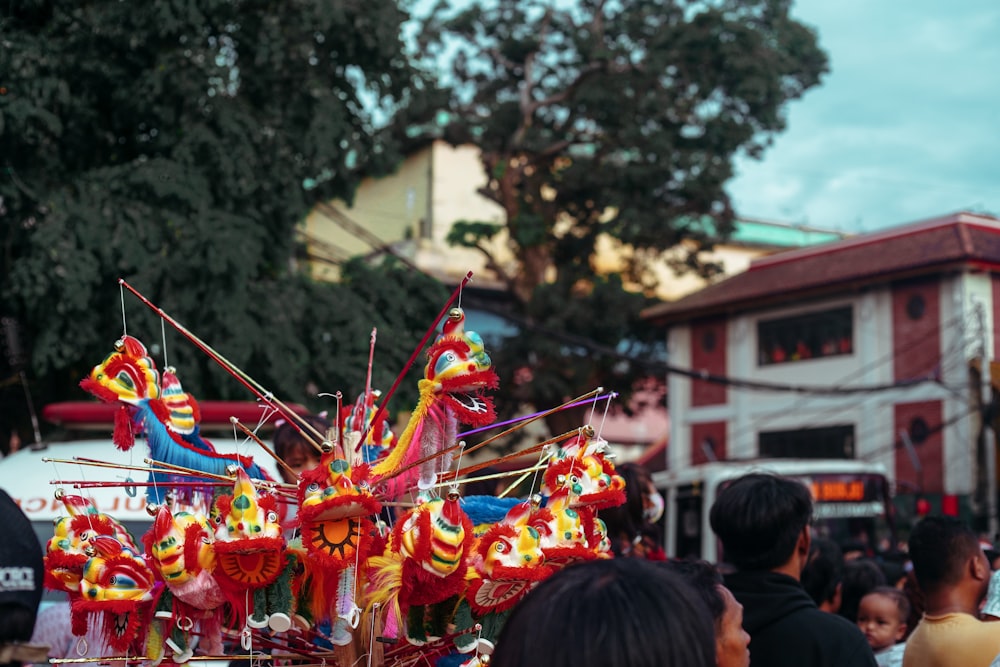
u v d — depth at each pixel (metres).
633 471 4.15
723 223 21.27
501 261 25.70
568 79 21.81
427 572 2.35
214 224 10.09
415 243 25.06
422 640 2.51
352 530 2.38
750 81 19.92
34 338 10.49
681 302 22.98
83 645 2.74
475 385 2.71
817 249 21.70
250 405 5.38
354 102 11.99
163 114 10.34
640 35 21.05
